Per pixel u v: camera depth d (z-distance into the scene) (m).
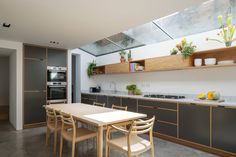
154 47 4.69
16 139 3.66
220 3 3.19
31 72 4.62
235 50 3.19
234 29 3.13
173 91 4.21
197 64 3.45
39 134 4.02
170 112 3.51
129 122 2.43
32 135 3.93
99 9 2.47
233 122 2.65
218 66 3.24
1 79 6.39
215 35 3.49
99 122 2.14
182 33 4.12
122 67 5.14
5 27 3.27
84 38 4.05
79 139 2.51
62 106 3.47
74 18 2.82
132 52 5.33
